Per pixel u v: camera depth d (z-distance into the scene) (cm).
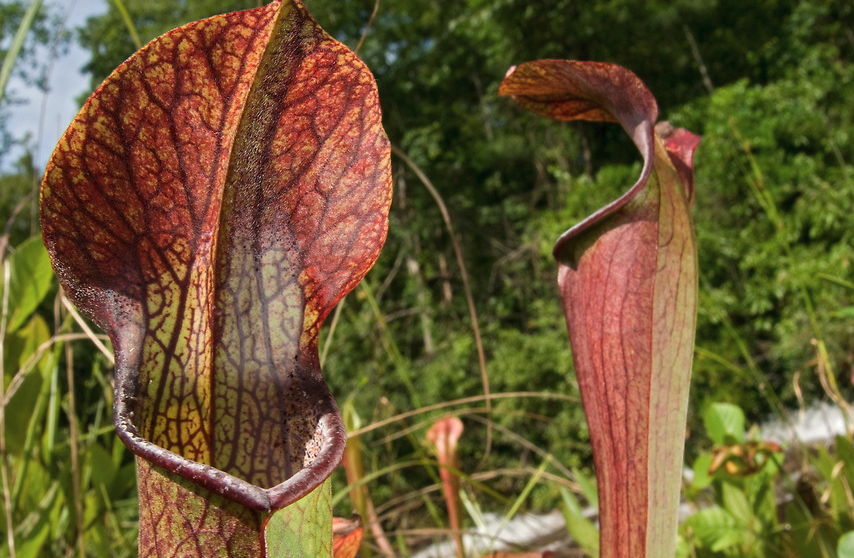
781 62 458
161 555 17
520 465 276
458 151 555
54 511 54
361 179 19
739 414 59
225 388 20
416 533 51
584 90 28
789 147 327
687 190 27
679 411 25
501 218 507
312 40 18
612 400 26
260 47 18
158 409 19
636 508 25
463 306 448
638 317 25
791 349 252
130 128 18
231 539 17
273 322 20
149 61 18
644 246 25
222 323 19
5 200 576
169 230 19
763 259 279
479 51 541
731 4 498
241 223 19
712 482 58
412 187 490
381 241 19
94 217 18
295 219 19
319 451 18
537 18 470
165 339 19
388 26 565
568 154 523
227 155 19
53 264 18
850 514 52
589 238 26
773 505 58
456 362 336
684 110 379
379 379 232
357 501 50
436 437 56
